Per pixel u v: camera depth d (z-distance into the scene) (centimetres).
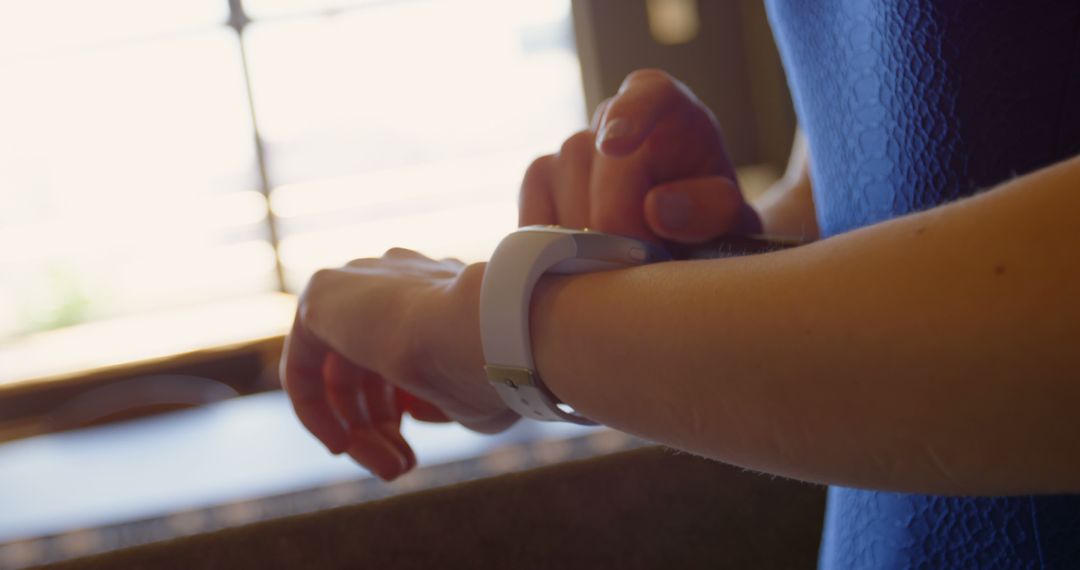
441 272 66
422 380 62
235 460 117
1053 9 56
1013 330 44
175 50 1031
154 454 133
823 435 48
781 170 798
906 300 46
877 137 62
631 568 90
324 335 67
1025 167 57
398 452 72
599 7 802
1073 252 43
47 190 1081
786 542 91
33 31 1027
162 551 85
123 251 1094
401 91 1054
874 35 61
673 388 51
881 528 64
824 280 48
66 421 300
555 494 89
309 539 87
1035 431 44
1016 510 59
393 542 87
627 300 53
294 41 1008
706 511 91
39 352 900
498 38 1062
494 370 56
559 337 55
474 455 95
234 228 1019
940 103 59
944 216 46
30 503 108
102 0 1020
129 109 1057
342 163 1047
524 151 1078
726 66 820
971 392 45
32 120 1061
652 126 69
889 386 46
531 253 55
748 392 49
